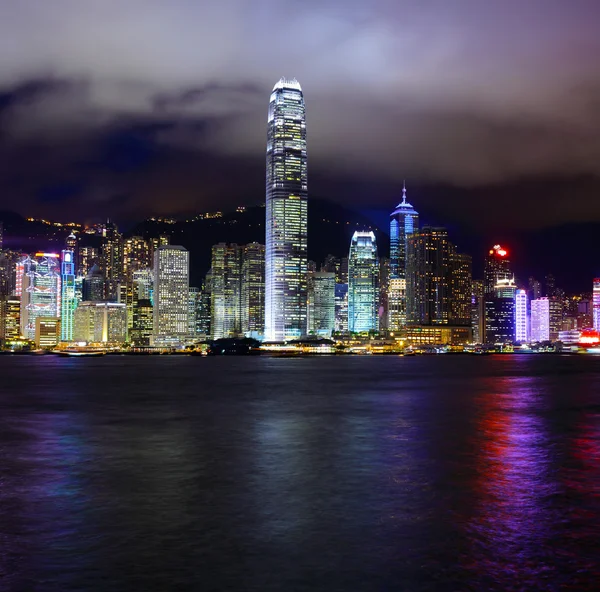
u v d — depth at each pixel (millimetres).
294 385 179500
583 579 29312
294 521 38844
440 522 38531
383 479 51094
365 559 32031
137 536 35812
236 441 71938
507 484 49281
